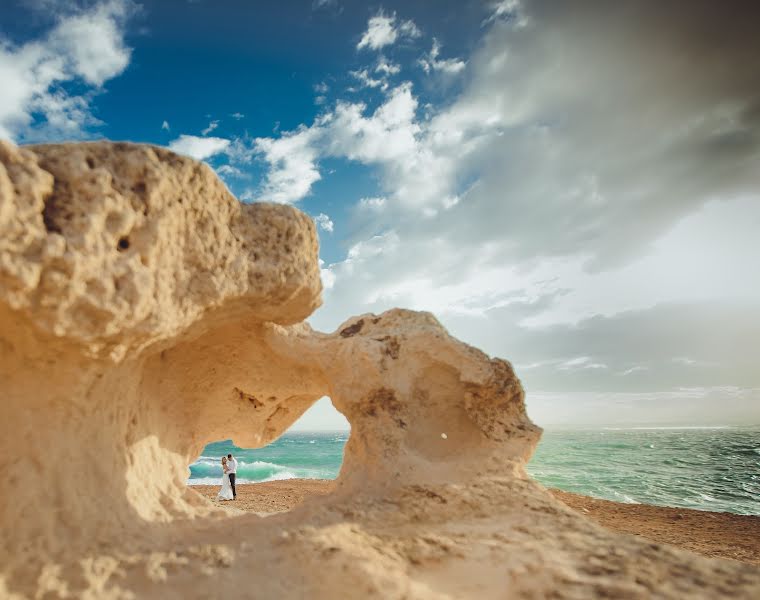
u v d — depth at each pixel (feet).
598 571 8.52
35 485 8.83
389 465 14.37
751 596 7.59
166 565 8.75
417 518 12.01
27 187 7.58
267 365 16.88
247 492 39.14
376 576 8.54
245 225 12.07
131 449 11.59
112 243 8.55
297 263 12.75
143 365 12.41
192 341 14.48
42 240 7.58
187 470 15.21
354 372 15.84
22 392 8.96
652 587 7.89
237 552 9.50
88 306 8.04
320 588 8.44
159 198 9.44
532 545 9.89
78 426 9.75
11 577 7.70
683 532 26.55
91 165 8.91
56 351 8.66
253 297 12.12
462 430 16.57
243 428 18.69
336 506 12.30
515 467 14.73
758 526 28.86
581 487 51.44
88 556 8.52
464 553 9.78
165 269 9.60
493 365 16.63
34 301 7.58
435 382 16.93
